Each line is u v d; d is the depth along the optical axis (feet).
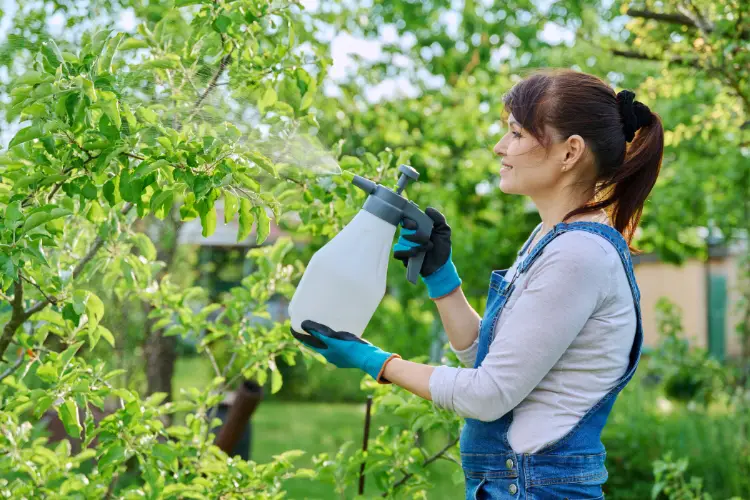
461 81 20.68
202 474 8.16
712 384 17.72
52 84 4.83
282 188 7.09
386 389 8.11
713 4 11.25
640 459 15.94
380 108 18.45
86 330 6.93
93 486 7.25
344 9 17.17
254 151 5.35
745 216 18.51
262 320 9.23
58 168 5.32
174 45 7.02
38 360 6.90
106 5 8.59
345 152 17.80
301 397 38.09
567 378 4.59
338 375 38.52
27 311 6.32
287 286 8.70
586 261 4.46
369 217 5.04
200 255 20.83
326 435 27.30
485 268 19.31
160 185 5.65
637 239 22.98
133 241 7.97
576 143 4.75
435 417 7.42
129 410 6.89
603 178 4.96
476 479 4.87
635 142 5.08
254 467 7.78
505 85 19.56
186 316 8.45
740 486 14.87
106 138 5.18
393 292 21.77
